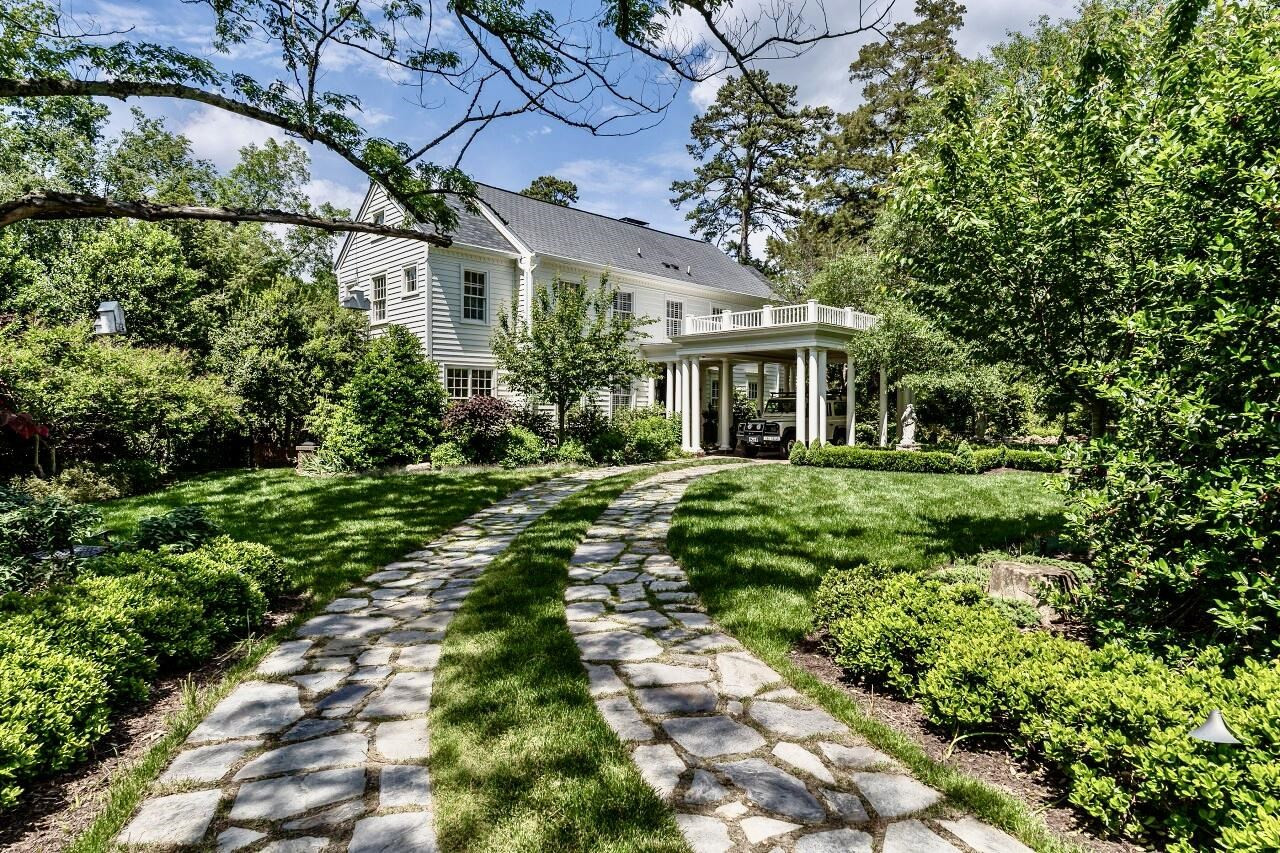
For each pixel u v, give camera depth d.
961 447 13.63
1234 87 3.26
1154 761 2.16
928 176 5.75
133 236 16.19
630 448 16.28
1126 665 2.70
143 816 2.38
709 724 3.04
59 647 3.17
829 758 2.74
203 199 24.34
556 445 16.12
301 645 4.18
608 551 6.69
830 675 3.66
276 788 2.56
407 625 4.55
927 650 3.22
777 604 4.76
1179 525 3.05
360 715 3.20
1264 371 2.94
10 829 2.38
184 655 3.87
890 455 14.15
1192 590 3.19
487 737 2.90
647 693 3.39
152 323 16.27
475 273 17.41
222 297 18.05
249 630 4.45
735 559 6.06
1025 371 6.00
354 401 13.86
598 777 2.57
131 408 11.47
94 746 2.96
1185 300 3.53
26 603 3.61
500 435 15.38
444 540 7.43
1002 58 17.30
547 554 6.36
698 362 19.69
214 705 3.33
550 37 4.59
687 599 5.04
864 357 16.91
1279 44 3.62
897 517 8.20
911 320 14.83
